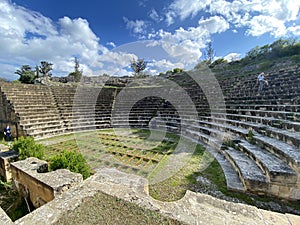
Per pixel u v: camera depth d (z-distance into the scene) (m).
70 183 2.68
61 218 1.87
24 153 4.08
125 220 1.85
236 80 12.06
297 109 5.48
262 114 6.43
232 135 6.24
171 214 1.96
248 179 3.16
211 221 1.85
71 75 21.83
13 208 3.07
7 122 9.12
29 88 11.77
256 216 2.06
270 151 4.02
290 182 2.90
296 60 12.22
